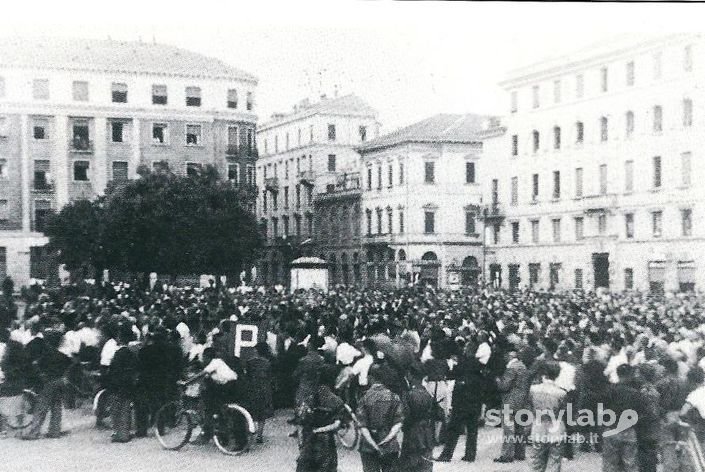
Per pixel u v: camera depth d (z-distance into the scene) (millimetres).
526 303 33344
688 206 50812
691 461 13336
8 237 51500
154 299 30078
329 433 12047
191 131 55406
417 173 71750
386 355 11977
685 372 14719
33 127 52781
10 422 17625
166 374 17094
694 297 39844
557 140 61281
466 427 15797
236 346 16875
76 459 15492
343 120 75125
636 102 54344
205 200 41219
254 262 46375
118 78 54344
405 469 11672
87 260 40812
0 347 18422
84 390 20469
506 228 66000
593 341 16188
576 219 59281
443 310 28312
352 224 74750
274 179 74875
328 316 23828
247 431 16078
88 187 53844
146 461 15352
